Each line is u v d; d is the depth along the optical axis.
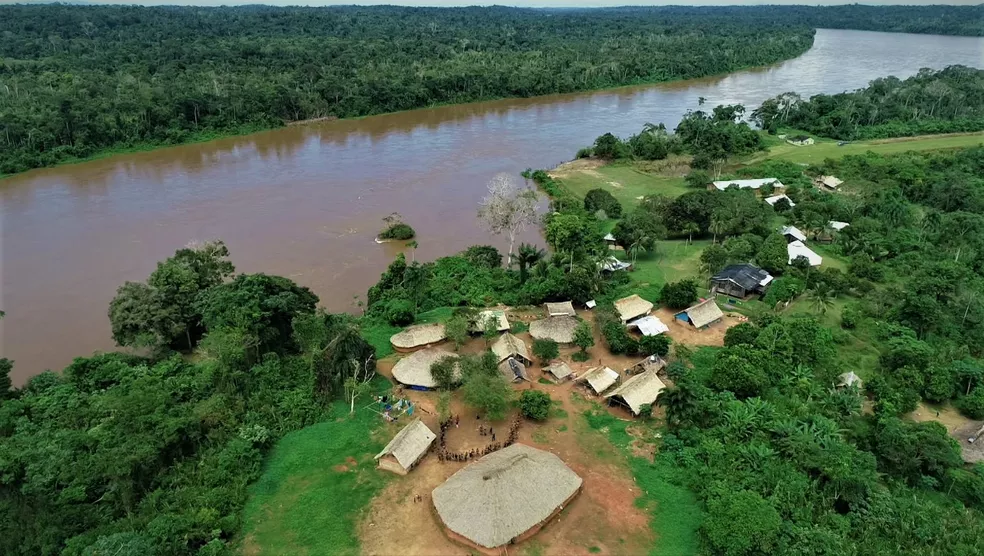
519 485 45.34
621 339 68.44
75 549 40.91
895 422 53.50
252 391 60.06
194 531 43.25
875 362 67.56
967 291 76.38
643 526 45.53
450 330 67.88
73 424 53.56
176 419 52.00
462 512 44.03
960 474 50.50
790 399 58.81
